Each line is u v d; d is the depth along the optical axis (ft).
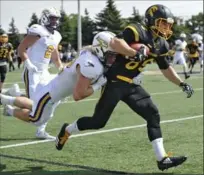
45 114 48.96
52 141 59.06
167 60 45.44
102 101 43.32
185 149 54.60
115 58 43.01
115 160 49.24
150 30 42.45
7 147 55.31
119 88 42.83
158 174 43.98
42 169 45.29
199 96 114.21
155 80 164.96
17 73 213.25
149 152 52.95
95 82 44.01
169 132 65.41
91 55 43.50
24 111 50.16
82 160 49.08
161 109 90.12
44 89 48.03
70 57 371.15
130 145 56.70
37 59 55.36
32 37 55.11
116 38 41.47
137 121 75.25
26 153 52.11
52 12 56.13
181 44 184.14
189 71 220.43
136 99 43.39
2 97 50.83
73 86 46.78
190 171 45.03
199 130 67.05
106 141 59.06
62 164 47.29
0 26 153.28
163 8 42.19
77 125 44.88
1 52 105.29
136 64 42.57
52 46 56.39
